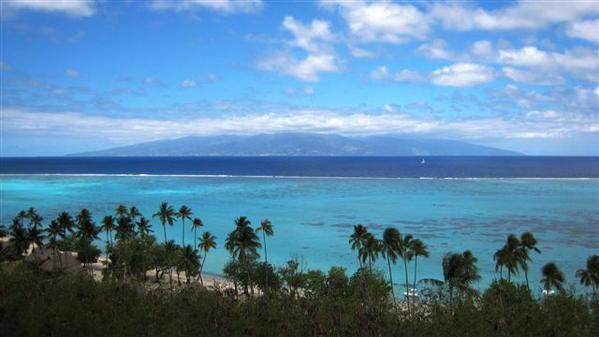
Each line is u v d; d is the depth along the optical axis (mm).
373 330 23266
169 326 22156
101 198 187500
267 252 98688
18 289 25891
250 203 170250
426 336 22719
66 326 21609
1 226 87375
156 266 72562
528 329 23391
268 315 24297
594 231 115188
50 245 80562
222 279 78688
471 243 102875
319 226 125062
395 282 77625
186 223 134125
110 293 26625
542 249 97750
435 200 175250
